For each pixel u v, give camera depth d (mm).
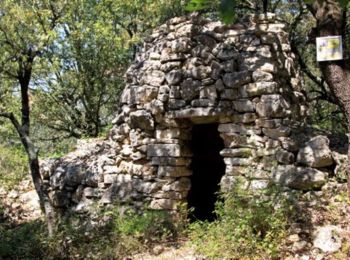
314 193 6004
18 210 9844
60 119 15391
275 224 5621
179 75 7113
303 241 5465
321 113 13594
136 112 7426
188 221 7148
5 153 13000
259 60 6684
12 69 7961
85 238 7195
